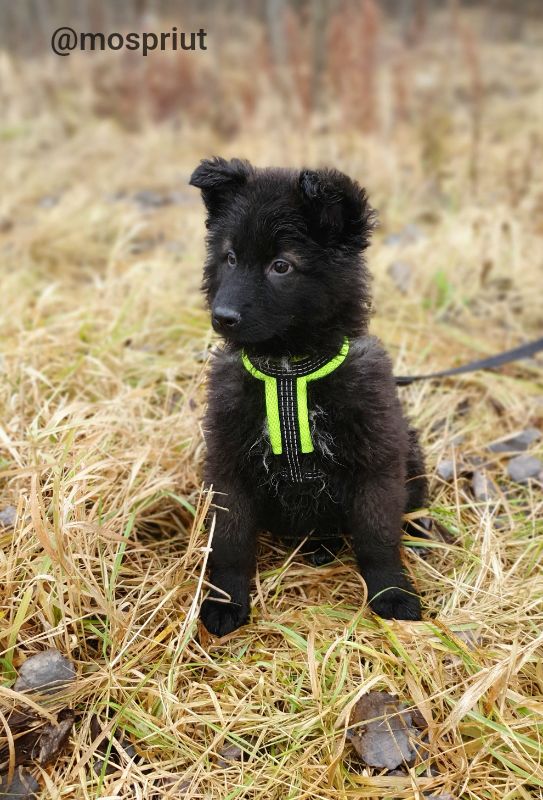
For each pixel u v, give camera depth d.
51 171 2.44
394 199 2.01
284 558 1.08
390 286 1.57
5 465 1.10
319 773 0.88
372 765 0.89
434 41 4.65
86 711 0.91
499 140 2.61
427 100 2.83
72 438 1.04
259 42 3.12
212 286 1.01
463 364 1.40
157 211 2.08
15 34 4.51
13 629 0.92
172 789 0.86
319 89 2.95
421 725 0.91
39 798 0.86
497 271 1.65
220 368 1.02
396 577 1.01
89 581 0.96
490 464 1.21
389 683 0.93
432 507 1.11
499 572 1.02
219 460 1.00
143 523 1.10
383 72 3.43
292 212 0.95
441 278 1.57
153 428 1.19
